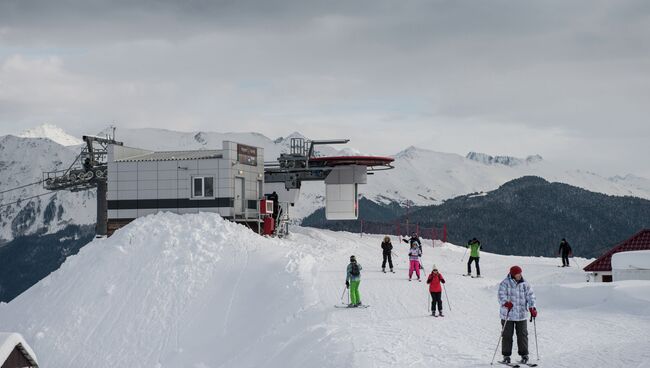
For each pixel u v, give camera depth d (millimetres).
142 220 41531
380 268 38875
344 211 59031
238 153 46344
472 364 16297
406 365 16766
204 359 29062
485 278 36500
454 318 24828
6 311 35781
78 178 63312
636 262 37500
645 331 19719
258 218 46594
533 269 43625
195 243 38312
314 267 36844
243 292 33250
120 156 48062
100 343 31625
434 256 47812
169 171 46000
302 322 27359
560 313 24938
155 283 35219
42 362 31156
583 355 15625
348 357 18359
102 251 38688
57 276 37625
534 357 16812
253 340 28562
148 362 29812
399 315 25875
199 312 32562
